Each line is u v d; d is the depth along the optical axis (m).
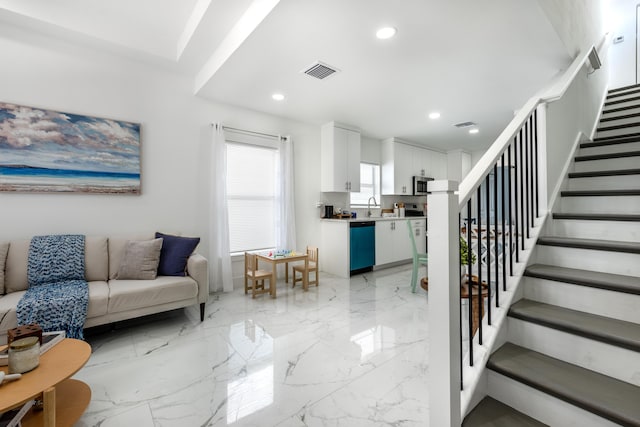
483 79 3.10
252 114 4.08
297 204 4.63
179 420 1.49
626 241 1.70
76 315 2.11
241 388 1.76
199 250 3.60
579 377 1.19
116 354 2.17
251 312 3.03
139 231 3.17
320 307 3.19
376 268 5.21
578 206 2.12
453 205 1.14
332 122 4.68
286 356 2.14
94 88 2.91
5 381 1.20
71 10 2.60
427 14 2.06
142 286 2.48
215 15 2.41
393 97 3.61
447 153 6.93
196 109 3.58
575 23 2.76
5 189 2.50
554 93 2.01
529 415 1.23
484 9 2.01
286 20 2.12
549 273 1.54
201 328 2.63
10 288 2.31
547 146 2.03
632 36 4.83
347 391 1.73
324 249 4.94
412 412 1.54
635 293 1.28
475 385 1.26
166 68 3.31
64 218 2.77
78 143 2.80
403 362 2.05
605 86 3.91
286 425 1.45
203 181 3.63
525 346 1.45
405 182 5.93
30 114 2.60
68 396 1.55
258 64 2.78
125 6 2.60
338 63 2.76
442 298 1.14
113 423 1.47
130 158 3.08
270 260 3.50
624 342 1.14
